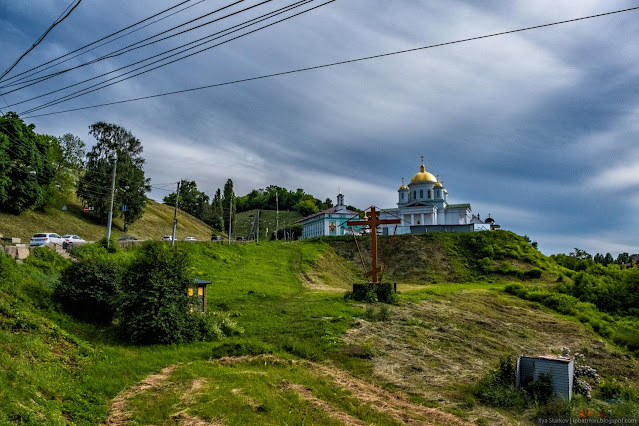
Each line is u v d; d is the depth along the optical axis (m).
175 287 21.95
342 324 25.11
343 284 50.62
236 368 17.72
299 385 15.99
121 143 74.44
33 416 10.15
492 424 13.92
